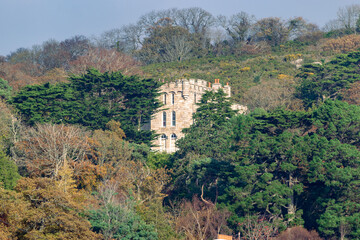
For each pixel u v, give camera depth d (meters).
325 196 197.88
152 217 197.50
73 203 163.25
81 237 157.38
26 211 149.50
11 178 191.75
